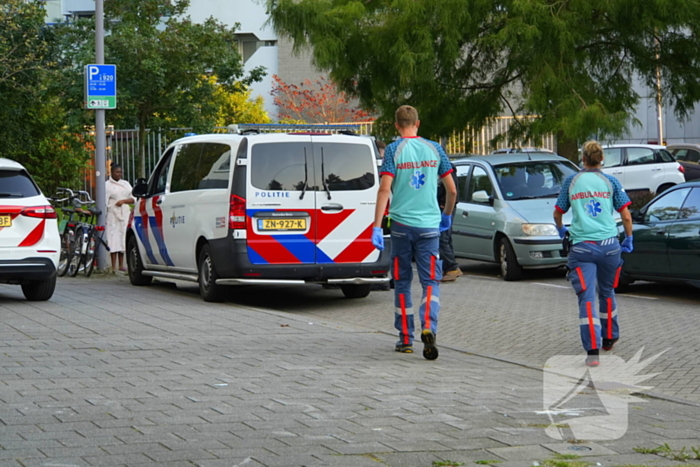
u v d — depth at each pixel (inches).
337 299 588.4
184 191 581.9
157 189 627.5
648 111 1761.8
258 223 525.0
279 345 395.2
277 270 526.6
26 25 1060.5
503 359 376.2
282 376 327.6
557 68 854.5
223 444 238.8
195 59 1057.5
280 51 1935.3
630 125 871.7
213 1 1939.0
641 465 226.2
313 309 546.9
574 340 431.8
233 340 405.1
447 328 470.3
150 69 998.4
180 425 257.4
